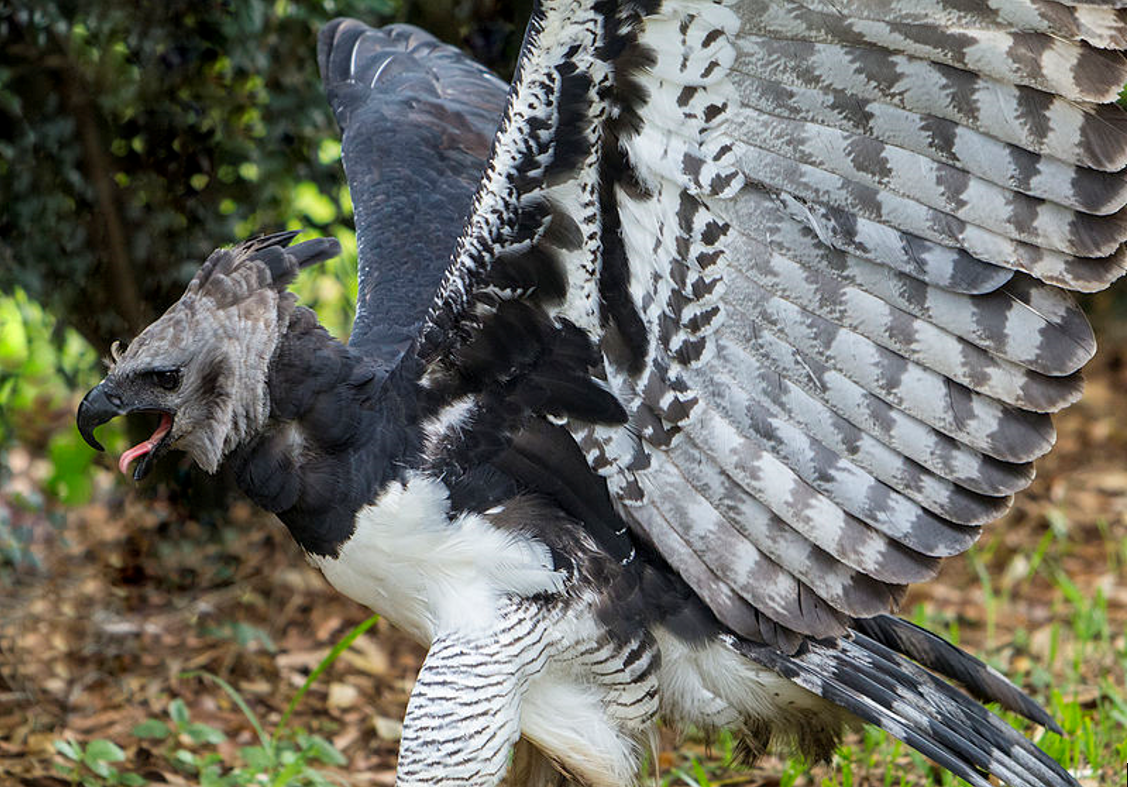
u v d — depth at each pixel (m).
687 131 5.30
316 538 5.96
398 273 6.73
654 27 5.12
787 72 5.17
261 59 8.79
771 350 5.59
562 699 6.00
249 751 7.34
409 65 7.70
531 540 5.86
